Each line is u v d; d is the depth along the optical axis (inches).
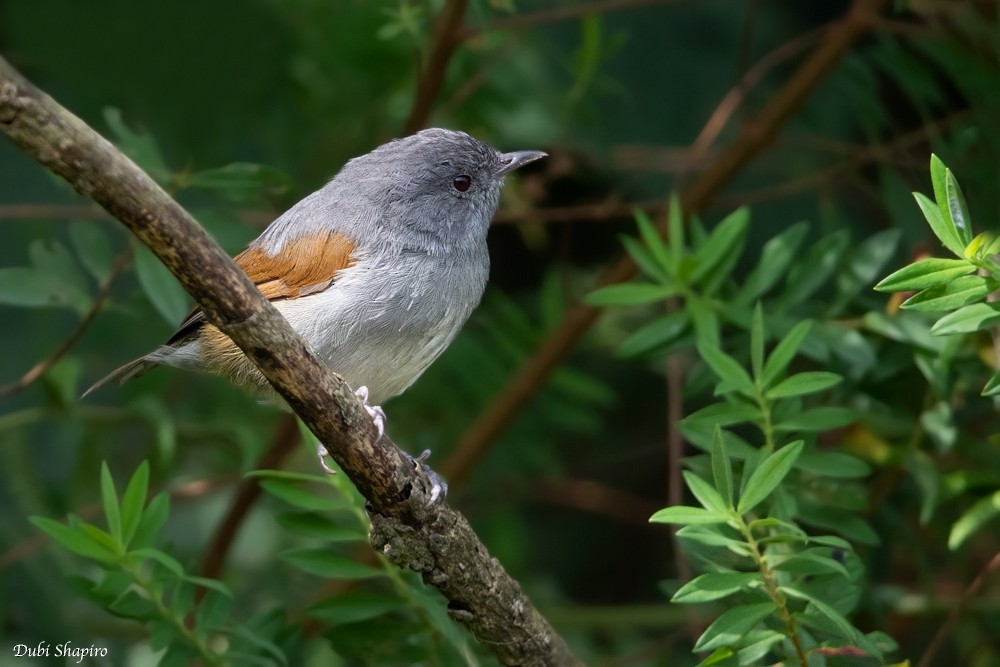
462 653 342.0
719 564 306.5
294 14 455.8
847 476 337.1
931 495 362.9
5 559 414.3
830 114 499.8
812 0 552.1
